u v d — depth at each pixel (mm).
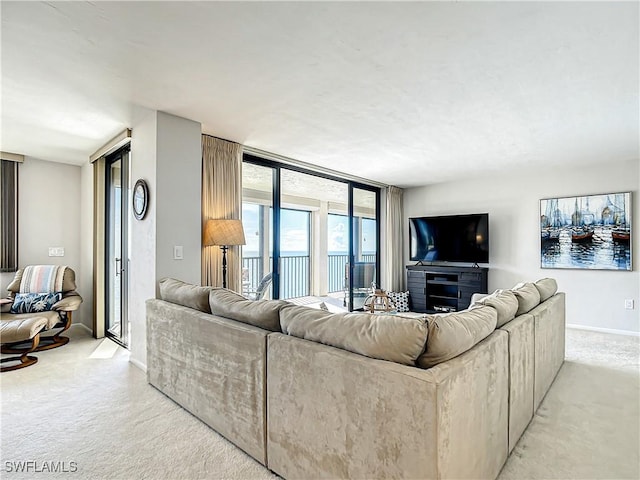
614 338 4289
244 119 3109
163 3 1602
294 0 1588
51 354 3496
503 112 2918
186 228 3086
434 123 3186
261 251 4707
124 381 2787
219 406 2004
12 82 2383
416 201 6395
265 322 1856
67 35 1852
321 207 7441
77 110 2879
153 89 2510
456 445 1287
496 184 5508
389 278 6277
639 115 2951
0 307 3740
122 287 3873
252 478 1665
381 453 1312
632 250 4469
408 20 1736
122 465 1746
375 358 1390
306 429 1557
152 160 2941
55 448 1888
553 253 5008
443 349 1338
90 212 4469
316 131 3414
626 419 2273
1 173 4145
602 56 2053
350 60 2123
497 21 1741
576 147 3916
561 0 1582
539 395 2451
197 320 2174
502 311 1971
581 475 1712
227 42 1930
